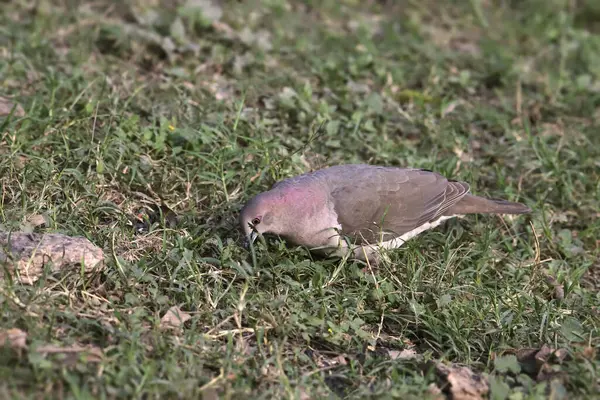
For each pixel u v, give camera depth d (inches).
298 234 405.7
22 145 443.5
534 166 513.7
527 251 450.3
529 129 558.6
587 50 688.4
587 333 376.8
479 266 426.0
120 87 525.0
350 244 408.5
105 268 370.6
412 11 748.0
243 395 313.0
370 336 368.5
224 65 582.2
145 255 391.9
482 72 641.6
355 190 417.4
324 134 509.4
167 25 610.5
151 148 469.4
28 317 329.1
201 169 454.9
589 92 625.9
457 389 333.4
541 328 377.1
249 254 398.9
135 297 357.4
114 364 315.9
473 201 452.1
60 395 297.7
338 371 346.6
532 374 354.6
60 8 634.2
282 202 399.2
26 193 410.6
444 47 688.4
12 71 525.0
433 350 371.2
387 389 330.0
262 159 469.1
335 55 620.4
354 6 749.9
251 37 614.2
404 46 658.8
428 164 498.6
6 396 287.9
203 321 359.9
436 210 436.8
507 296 405.1
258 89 552.7
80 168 442.9
